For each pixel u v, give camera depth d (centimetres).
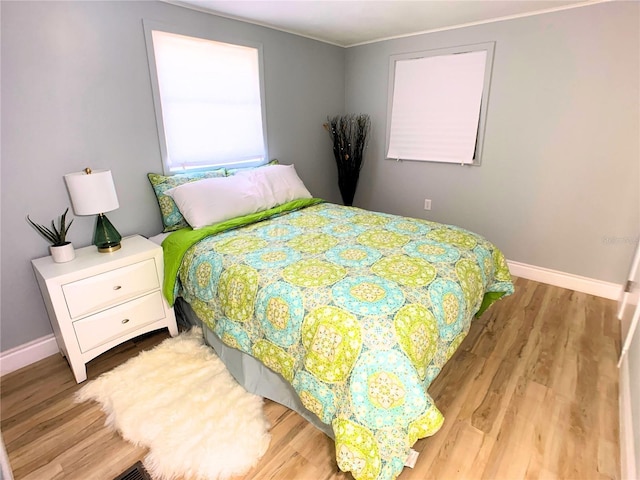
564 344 224
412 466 146
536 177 297
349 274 169
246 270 181
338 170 399
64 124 209
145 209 256
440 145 344
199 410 173
